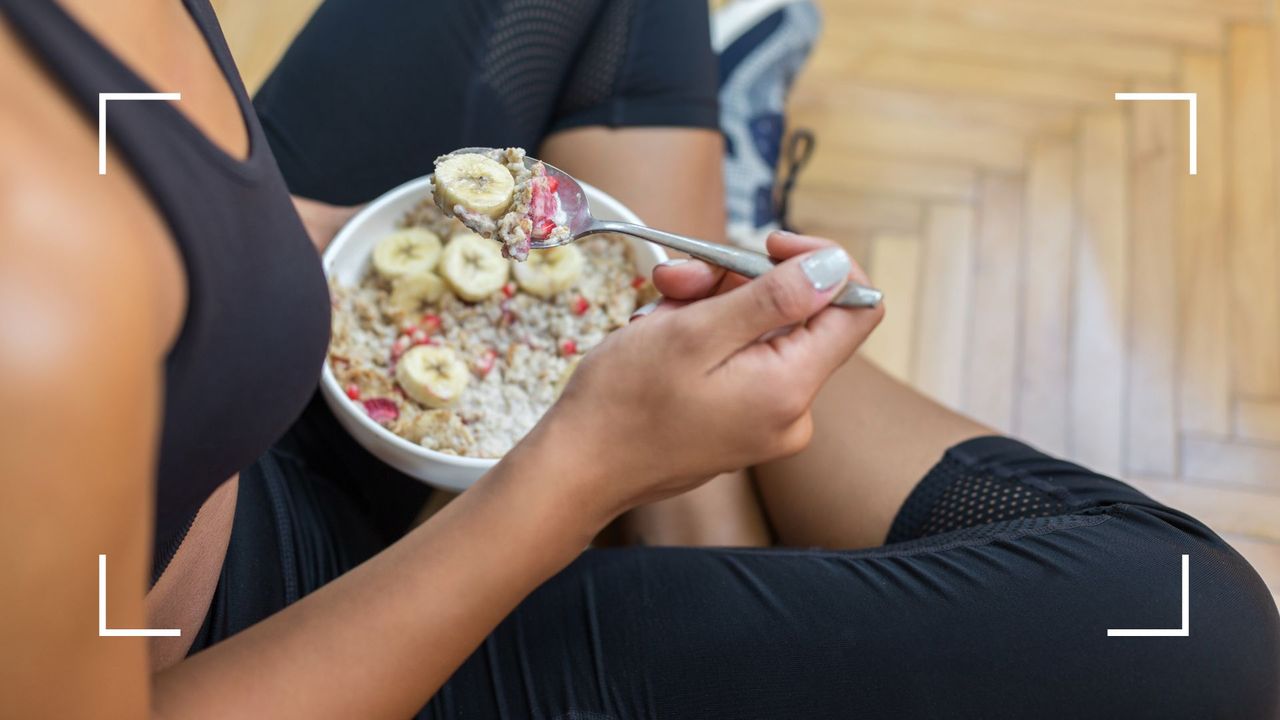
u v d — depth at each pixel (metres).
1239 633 0.70
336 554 0.82
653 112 1.01
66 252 0.32
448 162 0.64
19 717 0.36
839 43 1.65
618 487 0.61
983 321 1.50
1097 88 1.62
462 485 0.79
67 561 0.34
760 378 0.58
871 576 0.74
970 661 0.70
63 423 0.32
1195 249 1.52
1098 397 1.46
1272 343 1.47
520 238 0.64
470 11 0.93
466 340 0.85
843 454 0.92
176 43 0.47
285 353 0.52
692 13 1.03
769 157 1.46
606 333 0.86
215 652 0.55
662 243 0.66
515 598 0.60
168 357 0.43
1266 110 1.60
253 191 0.48
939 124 1.61
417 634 0.56
